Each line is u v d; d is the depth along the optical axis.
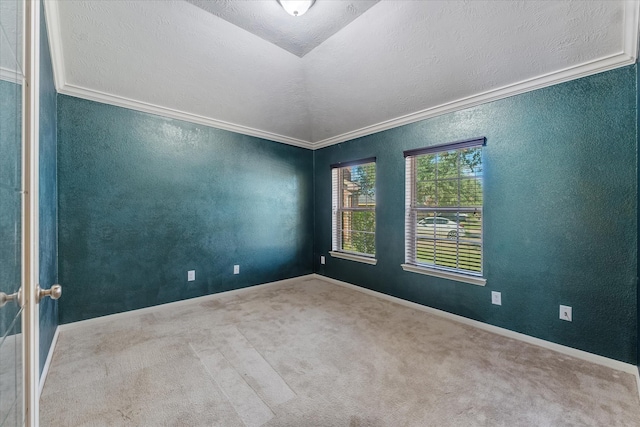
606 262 1.99
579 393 1.67
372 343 2.29
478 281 2.59
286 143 4.20
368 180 3.75
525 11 1.80
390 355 2.11
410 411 1.53
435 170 3.01
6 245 0.69
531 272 2.32
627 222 1.91
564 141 2.15
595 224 2.03
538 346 2.25
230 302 3.30
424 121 3.03
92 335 2.41
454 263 2.84
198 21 2.10
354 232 3.95
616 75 1.93
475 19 1.92
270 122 3.65
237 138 3.69
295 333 2.47
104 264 2.73
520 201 2.37
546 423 1.44
